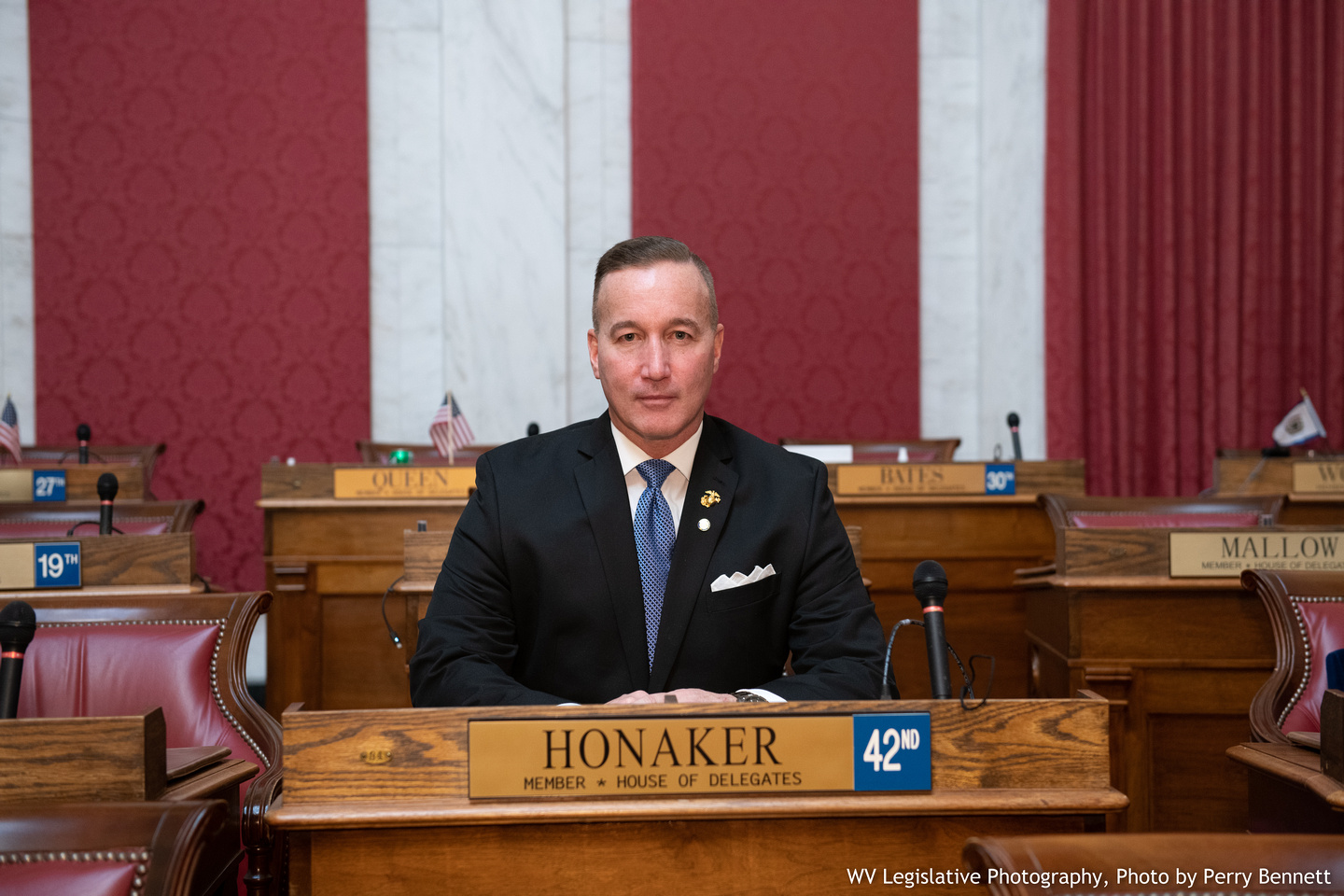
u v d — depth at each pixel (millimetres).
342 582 3395
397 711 1079
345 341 5672
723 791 1072
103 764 1113
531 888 1049
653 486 1537
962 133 6164
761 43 5895
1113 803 1065
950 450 4516
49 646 1614
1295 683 1796
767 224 5918
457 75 5625
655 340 1407
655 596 1505
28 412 5523
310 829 1033
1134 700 2414
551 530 1502
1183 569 2400
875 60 5977
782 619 1540
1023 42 5938
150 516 2771
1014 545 3543
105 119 5492
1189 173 5809
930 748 1095
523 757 1063
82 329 5496
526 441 1635
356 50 5637
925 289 6152
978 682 3490
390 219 5773
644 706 1079
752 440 1644
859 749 1085
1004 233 5988
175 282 5547
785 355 5949
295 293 5629
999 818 1077
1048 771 1103
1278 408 5883
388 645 3395
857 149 5973
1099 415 5816
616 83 5918
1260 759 1463
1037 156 5926
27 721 1110
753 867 1064
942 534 3531
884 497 3506
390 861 1042
